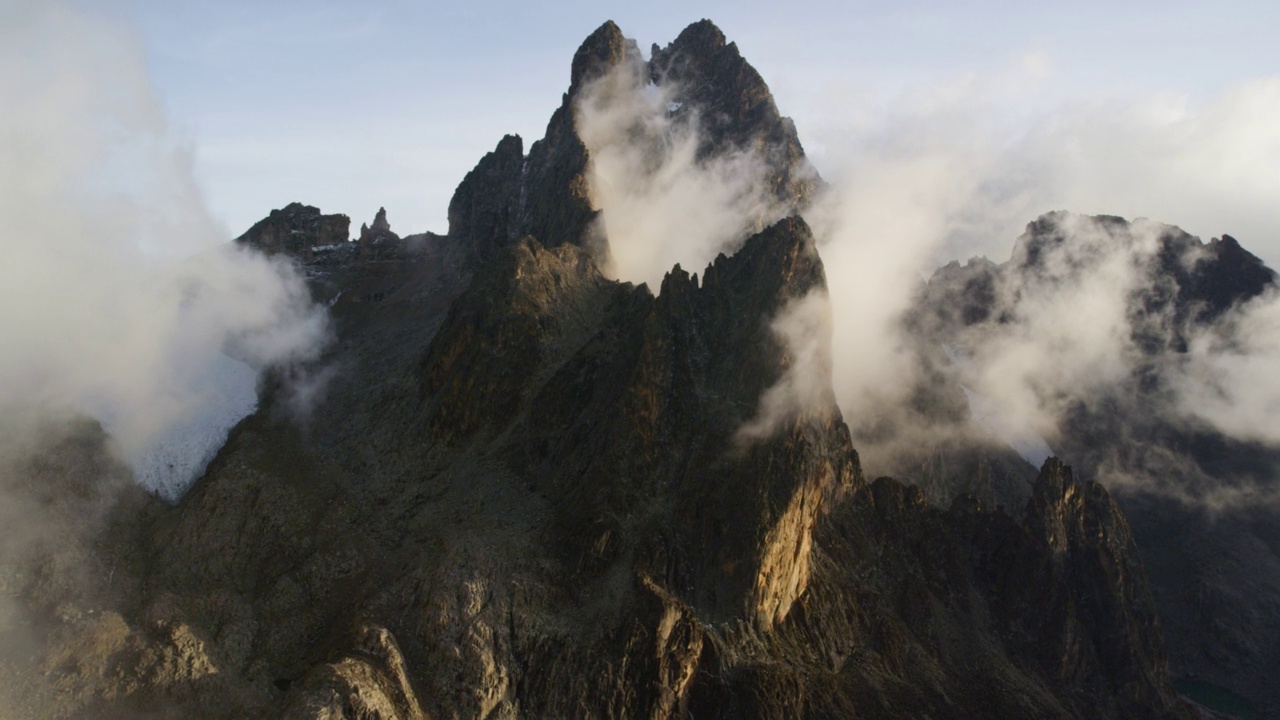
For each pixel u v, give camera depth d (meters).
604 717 109.56
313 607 117.62
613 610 117.81
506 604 116.44
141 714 97.06
